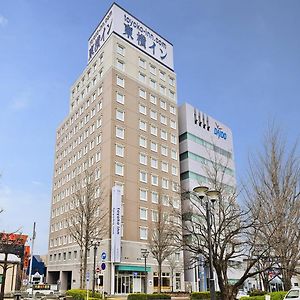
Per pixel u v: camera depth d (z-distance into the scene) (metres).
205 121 64.88
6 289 40.47
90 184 40.81
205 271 51.62
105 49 54.62
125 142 49.34
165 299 29.92
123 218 45.59
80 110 59.28
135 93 53.50
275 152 19.69
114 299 32.50
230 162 65.88
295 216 17.67
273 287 36.41
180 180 58.03
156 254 41.69
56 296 35.72
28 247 59.53
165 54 62.06
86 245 33.25
